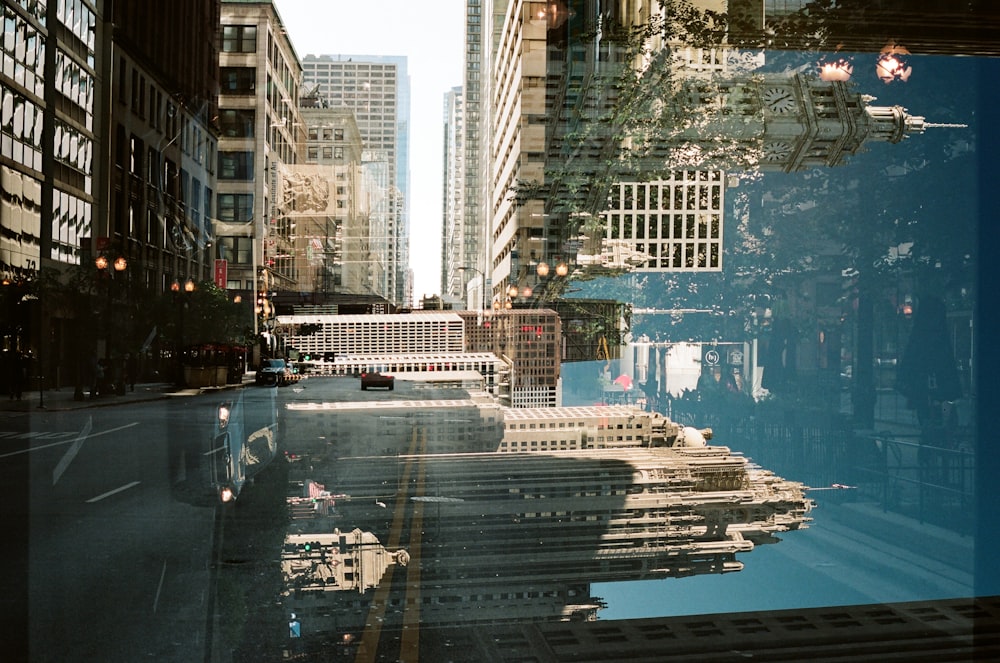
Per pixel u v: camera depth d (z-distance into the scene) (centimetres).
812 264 3412
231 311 2420
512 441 2798
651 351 5450
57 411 1767
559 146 5031
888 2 962
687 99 3297
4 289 1870
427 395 4672
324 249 7625
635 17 3416
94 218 1877
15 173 1953
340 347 7075
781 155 3130
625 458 2364
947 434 1369
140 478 1059
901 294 2034
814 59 3012
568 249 5878
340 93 10088
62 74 1998
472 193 9156
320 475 1566
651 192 5762
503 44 6600
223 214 3425
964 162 2159
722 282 5331
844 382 2805
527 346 6047
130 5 2073
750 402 3128
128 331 1772
